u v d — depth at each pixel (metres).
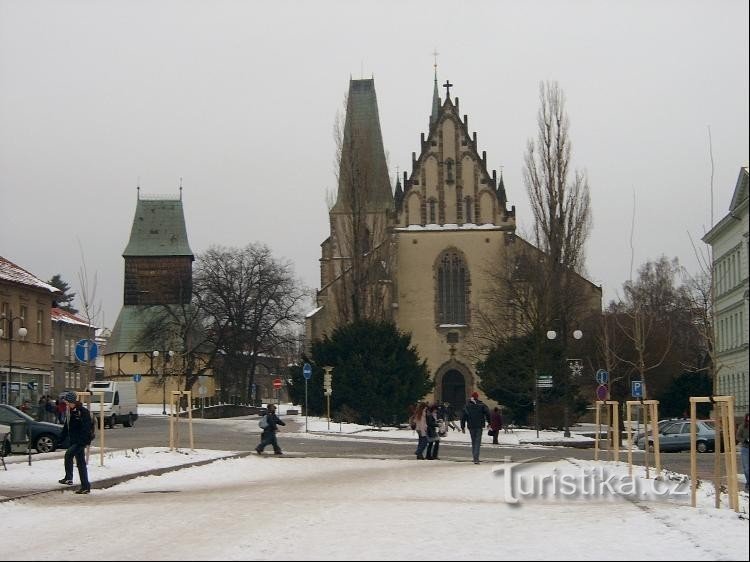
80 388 105.81
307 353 97.88
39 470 30.12
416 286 95.50
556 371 65.88
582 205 69.62
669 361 85.62
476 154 96.00
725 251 84.12
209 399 120.44
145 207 143.12
